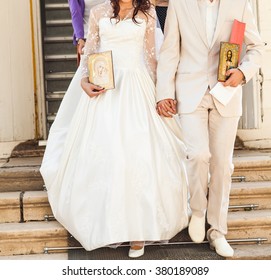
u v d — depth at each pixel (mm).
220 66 3697
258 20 5438
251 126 5453
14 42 5547
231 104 3779
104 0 4676
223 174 3855
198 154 3738
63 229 4156
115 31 3965
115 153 3773
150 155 3824
